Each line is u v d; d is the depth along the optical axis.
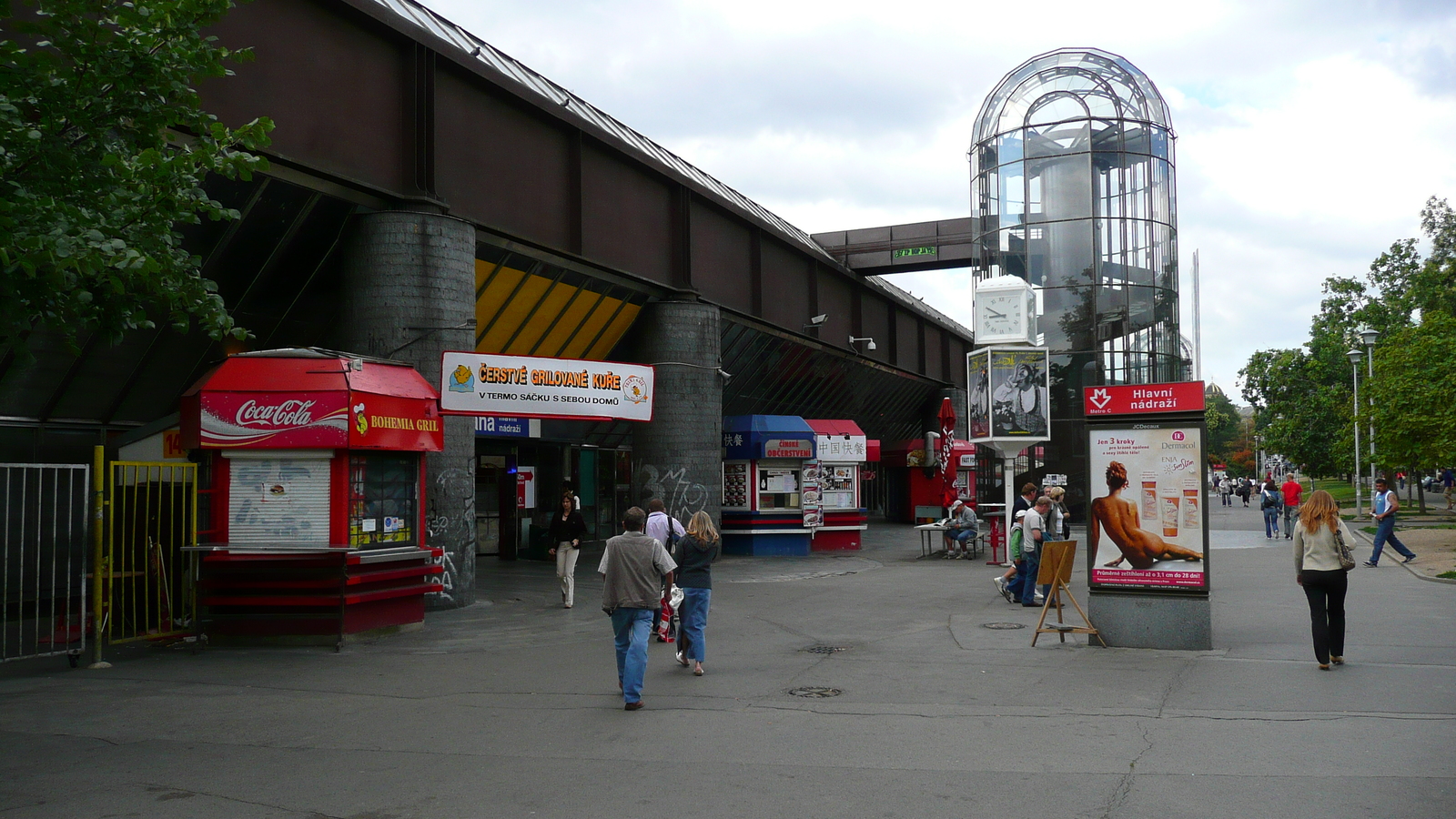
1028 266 33.88
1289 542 27.70
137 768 6.43
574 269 19.14
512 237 17.03
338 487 11.62
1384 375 31.33
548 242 17.94
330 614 11.45
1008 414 21.20
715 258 24.11
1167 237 34.28
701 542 9.79
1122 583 10.80
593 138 19.05
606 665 10.27
